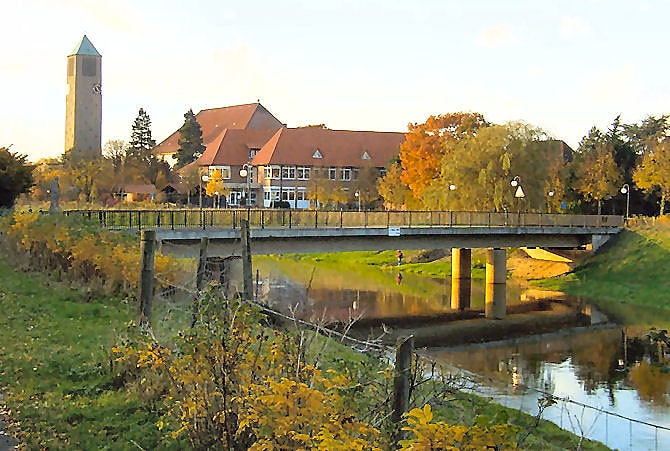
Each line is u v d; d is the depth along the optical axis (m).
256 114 134.62
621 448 17.53
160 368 9.04
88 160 88.75
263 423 6.93
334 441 6.29
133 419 9.79
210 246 33.41
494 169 59.47
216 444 7.64
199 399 7.82
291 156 107.88
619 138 83.00
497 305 43.41
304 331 10.48
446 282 54.31
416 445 5.89
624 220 57.12
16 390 10.88
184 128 126.00
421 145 75.00
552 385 23.91
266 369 7.75
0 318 16.16
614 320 38.75
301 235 37.25
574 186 73.06
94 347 13.75
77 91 135.00
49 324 15.92
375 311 39.72
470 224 48.25
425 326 35.72
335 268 62.62
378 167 104.50
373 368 9.13
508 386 23.17
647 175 63.84
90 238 22.30
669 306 43.28
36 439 8.92
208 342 7.58
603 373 25.91
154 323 14.38
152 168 101.31
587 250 55.53
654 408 21.27
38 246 23.73
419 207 74.62
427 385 10.02
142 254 15.39
